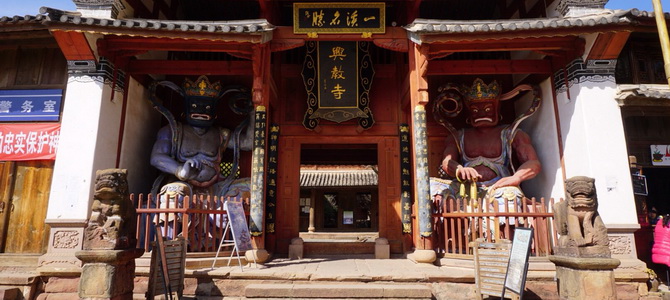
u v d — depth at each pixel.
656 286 6.89
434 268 6.99
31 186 7.94
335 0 8.27
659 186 11.16
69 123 7.48
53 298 6.82
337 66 9.38
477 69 8.64
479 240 6.13
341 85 9.41
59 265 6.95
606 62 7.67
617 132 7.42
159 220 7.30
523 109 9.80
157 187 8.78
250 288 6.01
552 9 8.52
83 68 7.71
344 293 5.95
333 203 25.61
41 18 7.32
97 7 7.87
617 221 7.08
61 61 8.36
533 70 8.53
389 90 10.16
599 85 7.60
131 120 8.69
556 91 8.37
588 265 5.04
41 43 8.31
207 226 7.39
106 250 5.27
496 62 8.63
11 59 8.42
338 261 8.07
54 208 7.18
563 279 5.46
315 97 9.47
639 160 8.31
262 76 8.00
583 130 7.46
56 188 7.24
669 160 8.34
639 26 7.16
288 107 10.08
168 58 10.19
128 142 8.52
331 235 20.27
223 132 9.55
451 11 11.17
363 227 25.27
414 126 7.86
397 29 8.29
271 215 9.20
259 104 7.96
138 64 8.60
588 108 7.51
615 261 5.02
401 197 9.42
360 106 9.48
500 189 8.16
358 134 9.90
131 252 5.59
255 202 7.62
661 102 7.57
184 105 9.85
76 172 7.28
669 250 7.41
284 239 9.45
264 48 8.07
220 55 10.38
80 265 6.93
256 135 7.89
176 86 9.17
